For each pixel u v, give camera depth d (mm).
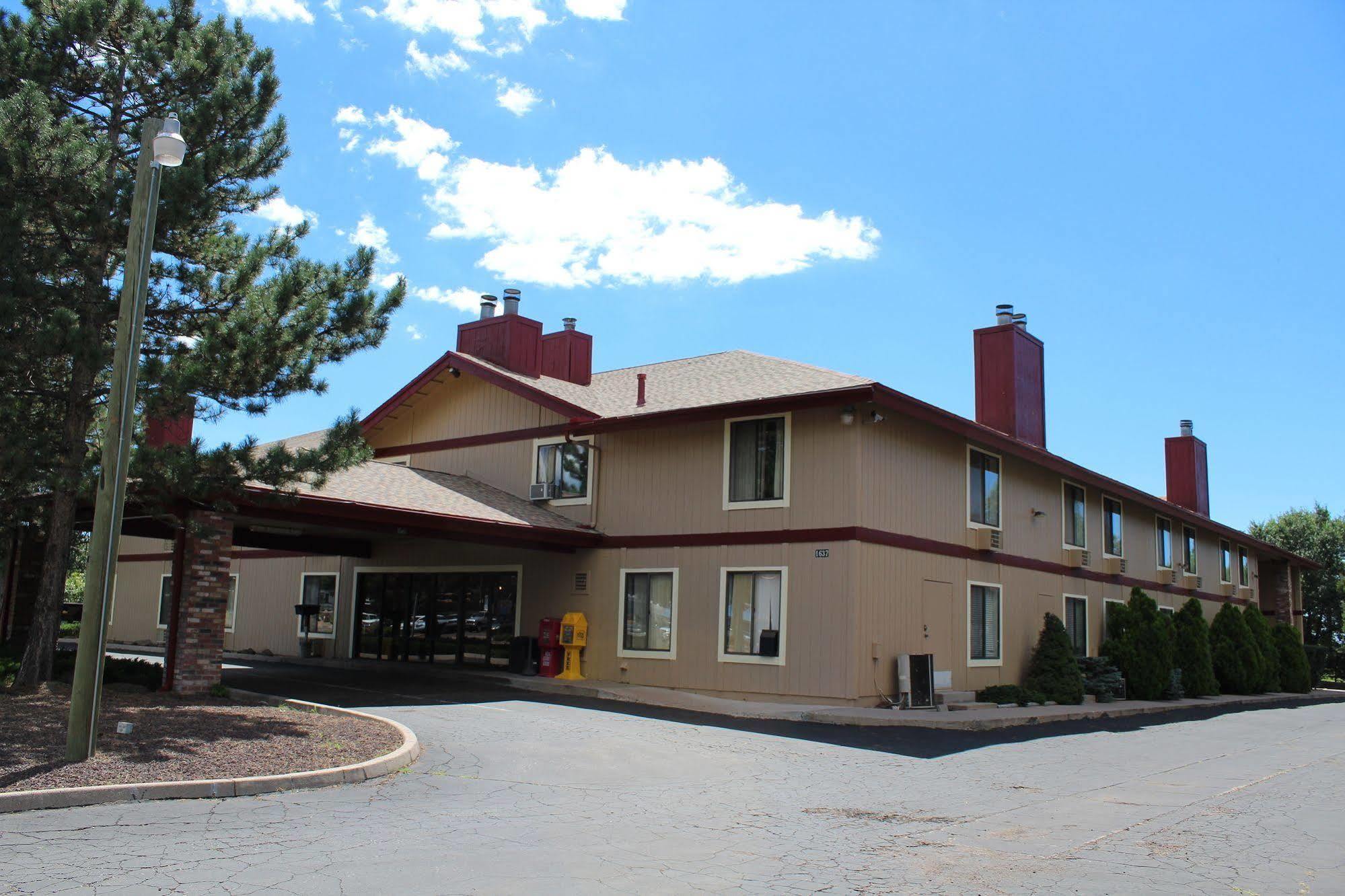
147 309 13586
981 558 20953
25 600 19562
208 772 8906
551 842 7266
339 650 25188
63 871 6008
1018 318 24734
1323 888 6656
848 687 16688
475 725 13570
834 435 17578
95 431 14680
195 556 14500
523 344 23641
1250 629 30328
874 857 7168
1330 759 14039
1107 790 10703
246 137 14203
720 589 18578
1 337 11898
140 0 13789
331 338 13625
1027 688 21547
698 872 6547
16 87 13203
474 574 22828
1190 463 35688
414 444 25172
